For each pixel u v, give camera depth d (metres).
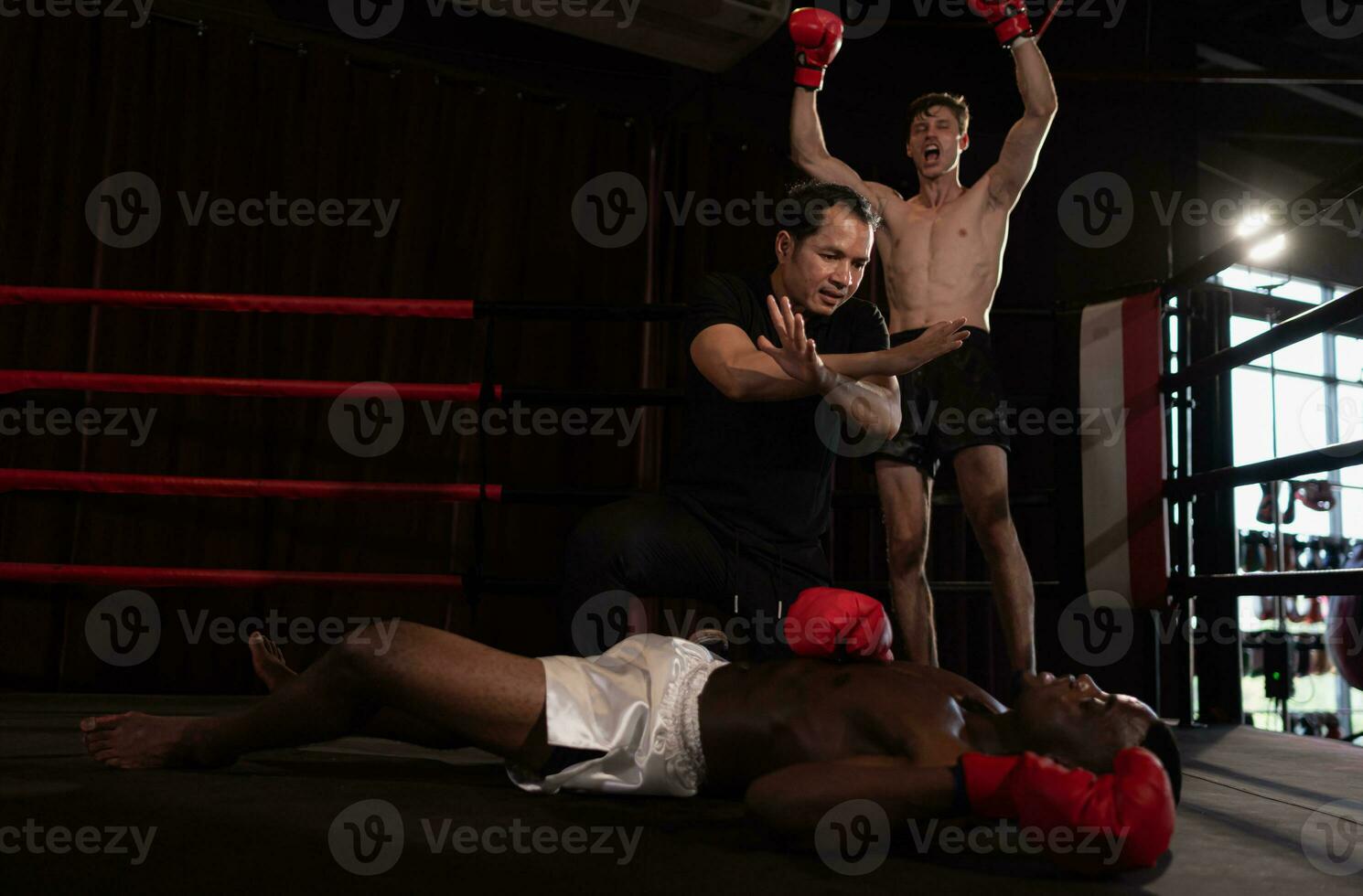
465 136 4.31
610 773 1.36
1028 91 2.34
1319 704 6.45
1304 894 1.04
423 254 4.19
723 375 1.80
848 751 1.25
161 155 3.87
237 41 4.02
